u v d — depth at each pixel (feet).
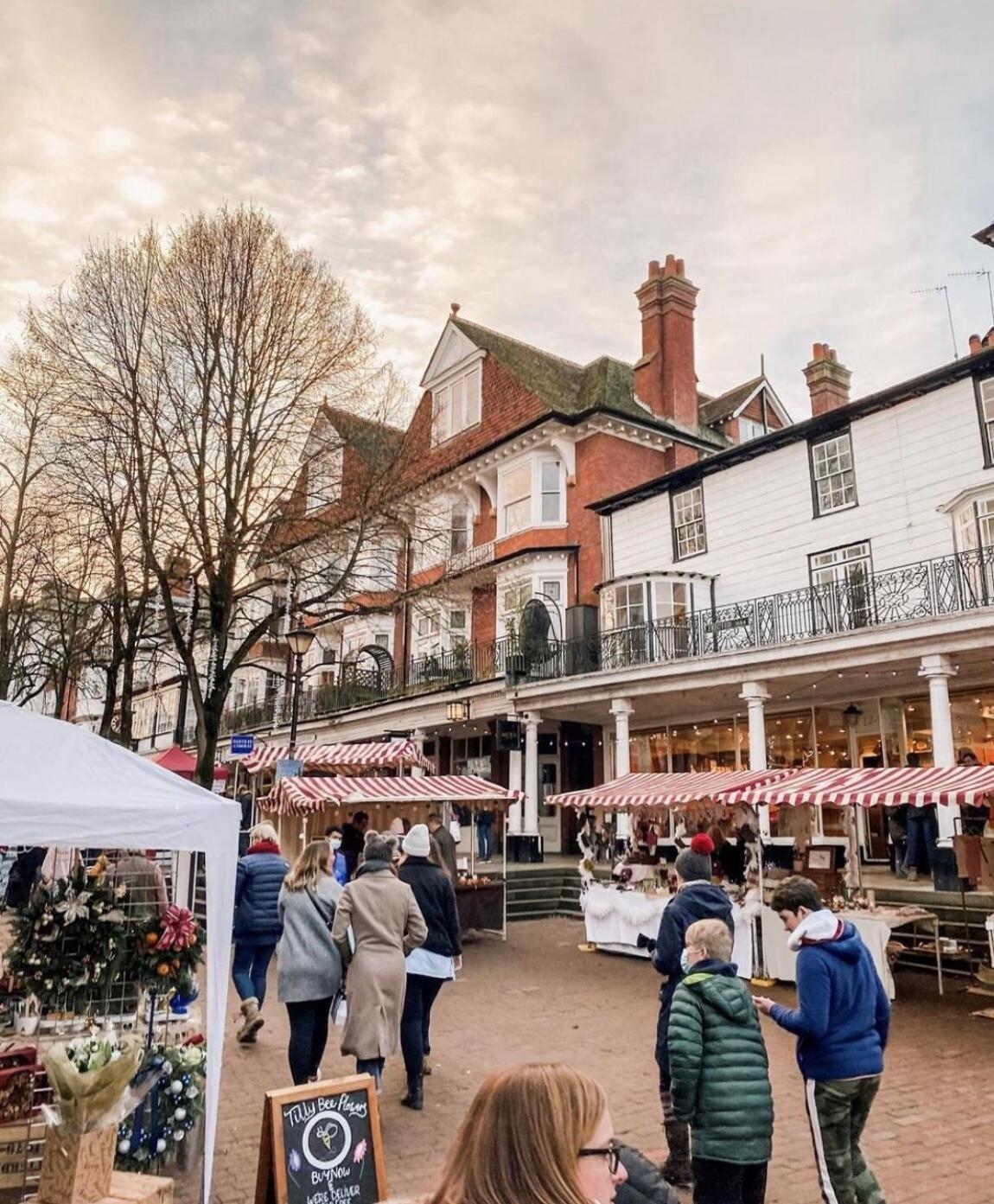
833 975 12.57
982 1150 17.10
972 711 53.72
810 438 60.23
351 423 57.26
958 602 48.16
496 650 74.90
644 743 73.97
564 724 77.46
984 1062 22.90
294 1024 17.97
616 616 67.31
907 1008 29.12
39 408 52.54
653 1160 16.55
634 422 77.71
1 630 60.54
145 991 17.48
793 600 59.41
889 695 56.90
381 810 53.11
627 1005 29.68
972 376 51.65
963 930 35.53
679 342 84.12
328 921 18.38
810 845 39.88
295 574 56.95
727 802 35.29
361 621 100.83
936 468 53.06
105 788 13.71
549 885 55.26
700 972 12.31
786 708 63.67
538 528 78.79
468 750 86.28
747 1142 11.37
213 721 48.70
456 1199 4.74
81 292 49.83
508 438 81.25
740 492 64.34
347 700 91.91
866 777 33.50
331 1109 11.95
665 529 69.62
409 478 61.21
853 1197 12.29
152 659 69.36
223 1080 21.21
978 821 39.47
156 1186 12.73
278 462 53.62
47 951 16.76
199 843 14.07
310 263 54.29
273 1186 11.18
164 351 50.19
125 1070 12.44
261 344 52.13
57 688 69.51
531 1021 27.50
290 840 51.98
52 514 54.70
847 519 57.36
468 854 62.34
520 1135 4.80
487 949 41.45
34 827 12.39
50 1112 12.15
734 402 88.07
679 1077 11.66
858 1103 12.63
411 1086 19.22
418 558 75.97
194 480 51.11
